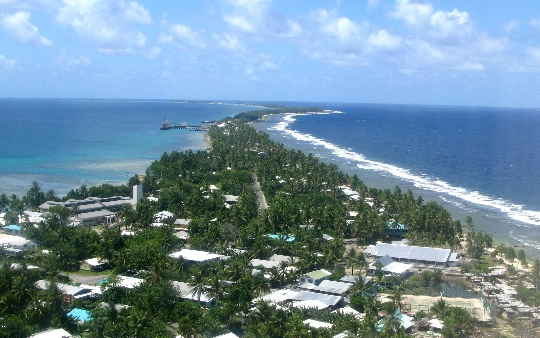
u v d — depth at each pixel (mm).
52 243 167875
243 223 194375
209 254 156750
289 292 131375
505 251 174875
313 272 143500
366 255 172750
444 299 135125
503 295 136625
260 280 128875
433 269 161375
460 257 170000
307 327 103938
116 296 124875
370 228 187250
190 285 127062
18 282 117375
